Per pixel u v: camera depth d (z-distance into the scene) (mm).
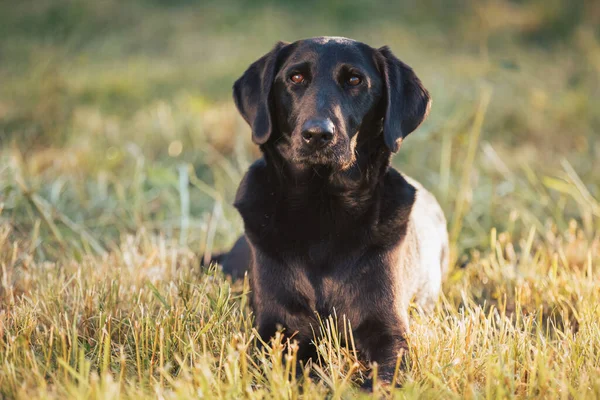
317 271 4598
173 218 7266
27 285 5344
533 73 13555
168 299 4844
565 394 3600
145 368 4137
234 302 4887
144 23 18750
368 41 16891
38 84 10969
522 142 10359
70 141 9531
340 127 4484
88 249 6188
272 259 4641
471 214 7270
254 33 18000
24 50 14945
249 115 5047
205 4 20656
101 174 8141
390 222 4684
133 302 4867
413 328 4672
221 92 12648
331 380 4027
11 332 4387
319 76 4688
